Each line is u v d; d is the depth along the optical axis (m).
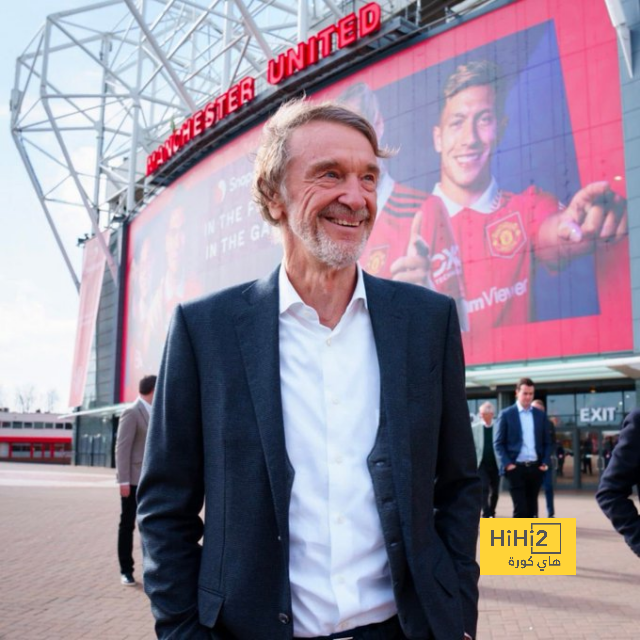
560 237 20.59
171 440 1.79
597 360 19.03
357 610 1.64
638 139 19.42
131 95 44.59
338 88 28.19
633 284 19.03
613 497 2.55
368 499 1.69
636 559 7.89
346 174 1.80
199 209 37.47
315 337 1.80
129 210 46.84
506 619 5.39
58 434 69.12
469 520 1.85
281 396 1.74
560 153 20.92
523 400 8.55
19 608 5.83
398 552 1.63
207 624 1.63
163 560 1.75
